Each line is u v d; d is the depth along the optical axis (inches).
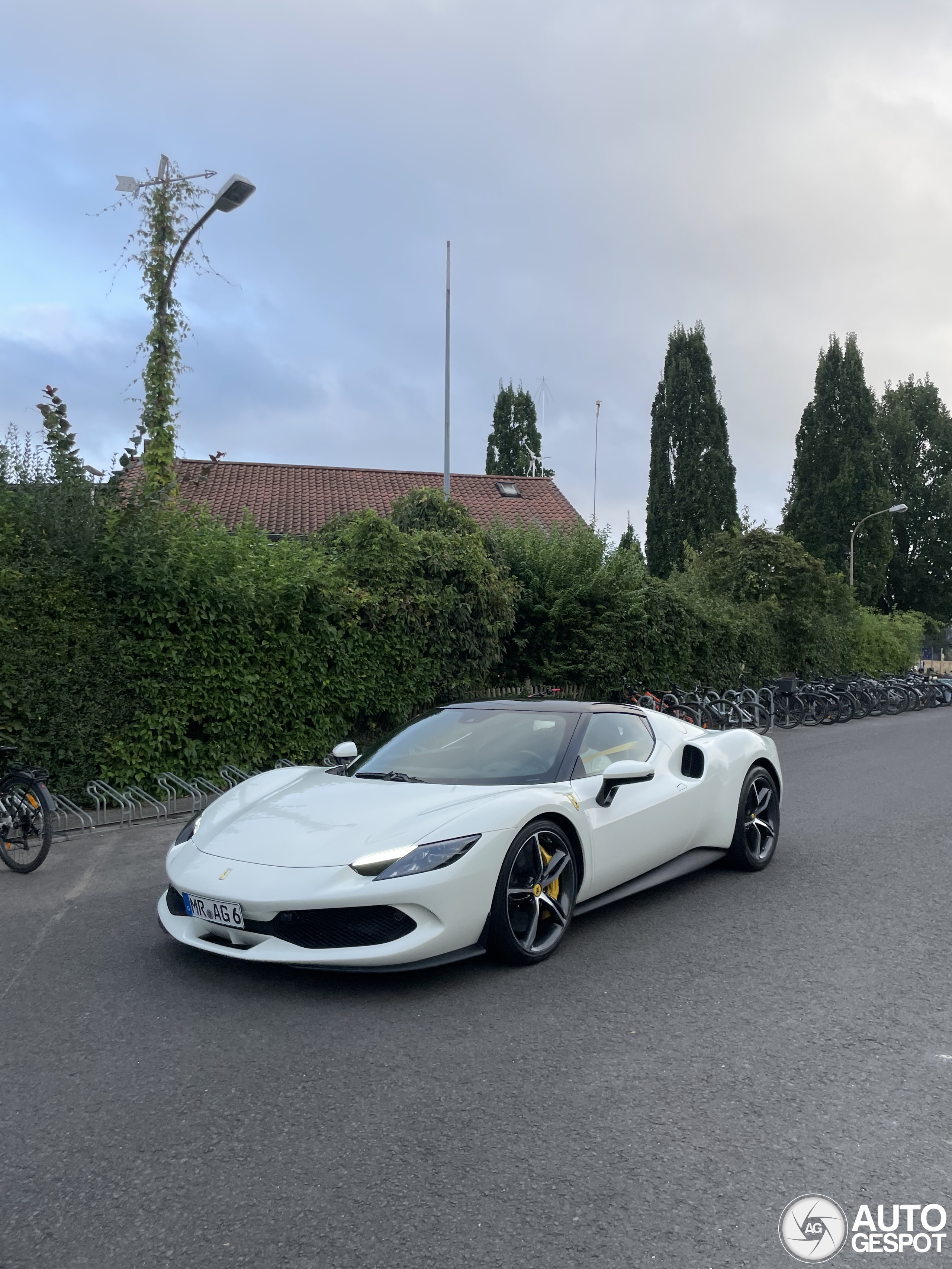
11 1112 113.2
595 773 191.0
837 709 736.3
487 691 580.1
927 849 262.1
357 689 429.4
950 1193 95.7
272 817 170.9
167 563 354.9
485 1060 126.5
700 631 740.7
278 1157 102.0
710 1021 140.6
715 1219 90.9
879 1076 122.3
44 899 220.2
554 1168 99.8
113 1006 146.6
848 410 1691.7
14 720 321.7
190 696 365.4
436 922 149.6
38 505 332.2
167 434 503.5
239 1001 148.2
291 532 743.7
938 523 1983.3
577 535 633.0
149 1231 89.2
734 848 229.1
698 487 1569.9
